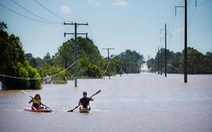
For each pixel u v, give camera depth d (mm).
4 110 27297
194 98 35938
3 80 54375
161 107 28469
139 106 29453
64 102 33625
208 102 31828
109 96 39969
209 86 57844
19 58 56438
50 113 25547
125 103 32000
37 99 27203
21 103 32719
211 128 18703
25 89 54625
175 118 22281
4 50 52594
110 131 18125
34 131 18266
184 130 18219
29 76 55844
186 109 26875
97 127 19344
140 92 45969
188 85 61625
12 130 18578
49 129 18812
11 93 45531
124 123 20594
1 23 53156
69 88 57219
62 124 20422
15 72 54094
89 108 26484
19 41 56531
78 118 22828
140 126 19531
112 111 26328
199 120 21344
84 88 56812
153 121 21203
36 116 23875
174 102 32250
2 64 52844
